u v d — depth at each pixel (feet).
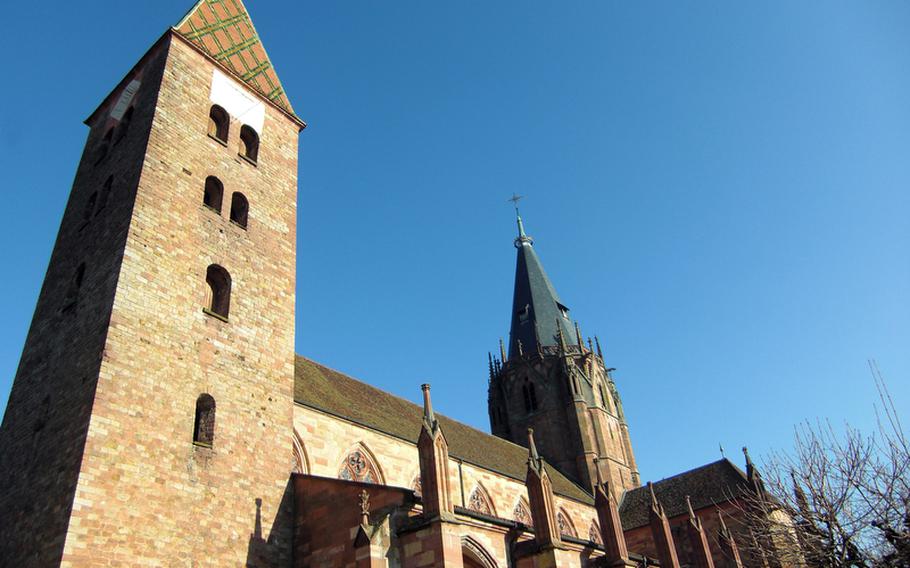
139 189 109.19
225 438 103.96
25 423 103.55
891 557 99.40
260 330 119.34
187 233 113.91
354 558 97.25
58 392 98.89
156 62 131.95
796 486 114.93
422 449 101.45
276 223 134.92
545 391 283.18
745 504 192.54
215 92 136.56
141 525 87.51
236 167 132.05
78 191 134.72
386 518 96.73
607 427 277.85
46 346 110.32
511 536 113.60
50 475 89.51
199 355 105.91
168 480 93.09
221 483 100.07
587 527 216.13
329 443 134.72
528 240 342.85
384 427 155.12
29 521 88.58
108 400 90.74
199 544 93.20
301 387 142.41
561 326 302.86
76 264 116.57
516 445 255.91
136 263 103.04
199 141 126.31
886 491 103.30
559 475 249.96
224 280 118.62
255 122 143.43
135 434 91.86
